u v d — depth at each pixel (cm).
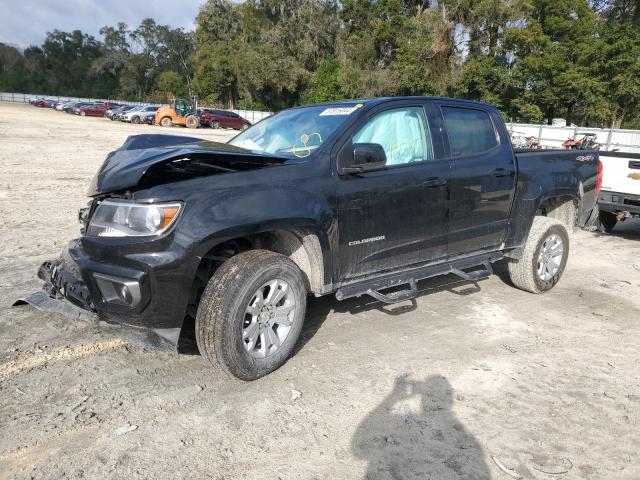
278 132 446
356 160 376
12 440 285
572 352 413
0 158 1480
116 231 320
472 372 374
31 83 10975
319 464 273
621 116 4034
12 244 658
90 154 1681
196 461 273
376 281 416
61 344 396
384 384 354
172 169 344
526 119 4162
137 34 10350
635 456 286
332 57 6244
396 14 4609
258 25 6669
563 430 308
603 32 3841
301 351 399
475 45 4212
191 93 7625
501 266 650
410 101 448
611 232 897
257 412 317
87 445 283
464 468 273
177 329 322
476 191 474
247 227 327
